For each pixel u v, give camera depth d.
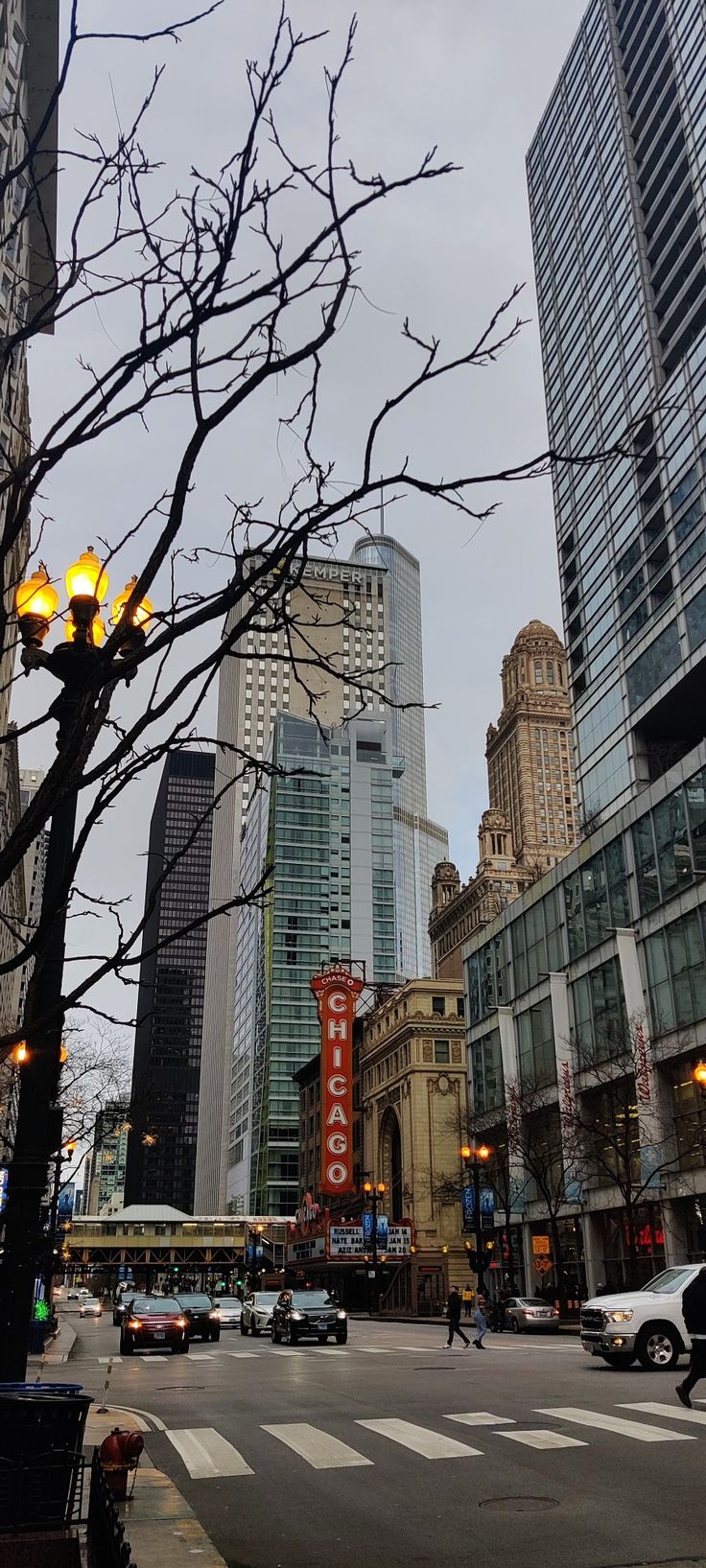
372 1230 65.00
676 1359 18.05
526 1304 37.53
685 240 72.75
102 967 3.80
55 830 8.43
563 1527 7.91
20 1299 6.98
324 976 94.00
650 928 44.59
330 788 141.12
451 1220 75.44
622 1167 44.06
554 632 192.25
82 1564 5.61
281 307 3.70
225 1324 50.59
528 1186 53.81
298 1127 124.12
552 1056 52.75
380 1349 28.09
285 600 4.11
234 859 185.00
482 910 148.25
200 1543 6.75
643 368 72.12
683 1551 7.15
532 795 176.62
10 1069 30.95
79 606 6.72
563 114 93.31
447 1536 7.77
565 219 90.38
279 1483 9.95
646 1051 42.88
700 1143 39.41
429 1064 79.31
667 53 76.94
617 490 73.06
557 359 88.50
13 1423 5.88
